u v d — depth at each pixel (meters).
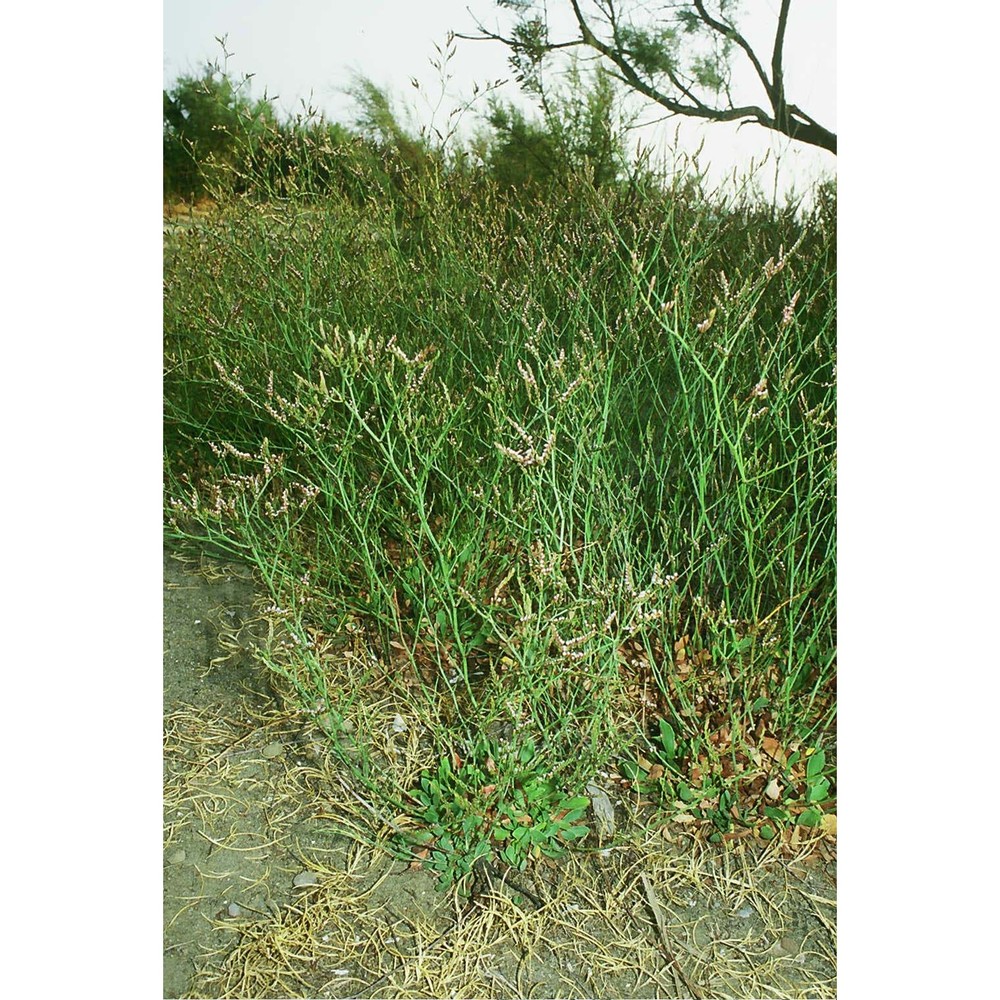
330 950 1.72
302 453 2.19
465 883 1.82
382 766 1.98
